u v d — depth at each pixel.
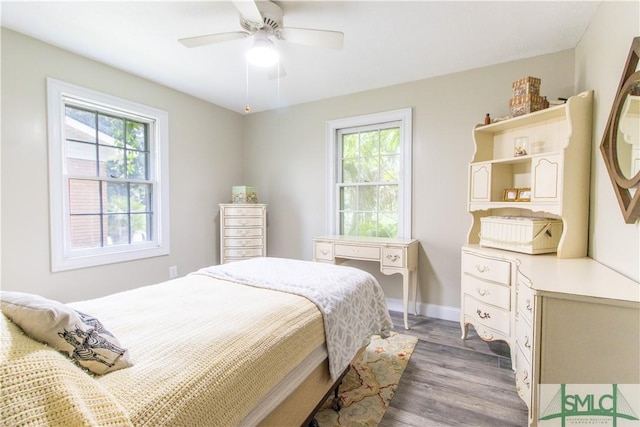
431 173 2.94
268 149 3.96
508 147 2.46
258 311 1.28
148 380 0.80
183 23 2.04
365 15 1.93
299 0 1.78
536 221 1.96
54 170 2.34
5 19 1.98
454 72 2.80
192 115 3.44
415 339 2.46
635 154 1.28
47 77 2.28
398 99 3.08
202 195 3.58
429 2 1.81
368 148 3.39
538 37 2.18
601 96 1.73
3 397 0.56
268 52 1.83
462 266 2.39
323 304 1.48
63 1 1.80
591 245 1.82
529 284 1.28
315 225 3.66
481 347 2.32
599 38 1.80
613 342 1.07
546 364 1.16
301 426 1.28
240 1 1.52
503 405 1.65
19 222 2.17
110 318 1.18
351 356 1.60
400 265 2.73
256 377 1.00
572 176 1.83
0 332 0.69
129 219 2.94
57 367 0.66
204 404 0.82
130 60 2.57
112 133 2.80
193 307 1.32
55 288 2.36
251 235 3.55
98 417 0.62
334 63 2.61
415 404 1.66
